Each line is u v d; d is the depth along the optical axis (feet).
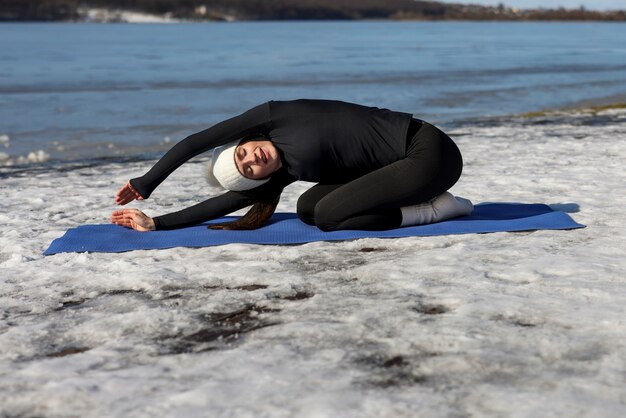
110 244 15.38
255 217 16.25
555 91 82.99
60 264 14.19
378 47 213.05
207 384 8.25
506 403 7.54
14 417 7.74
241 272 13.01
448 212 16.37
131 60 141.28
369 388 8.00
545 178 23.34
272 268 13.32
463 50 193.67
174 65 126.62
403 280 12.16
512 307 10.45
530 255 13.52
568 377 8.11
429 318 10.16
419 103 70.85
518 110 65.77
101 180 27.73
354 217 15.48
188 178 27.48
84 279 12.96
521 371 8.32
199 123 56.90
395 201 15.20
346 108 14.79
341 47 212.43
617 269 12.38
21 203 22.18
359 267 13.08
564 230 15.72
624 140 33.94
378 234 15.49
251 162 14.53
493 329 9.61
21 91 80.79
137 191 14.74
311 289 11.95
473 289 11.50
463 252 13.83
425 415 7.34
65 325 10.61
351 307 10.80
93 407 7.86
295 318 10.46
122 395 8.10
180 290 12.18
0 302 11.88
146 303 11.50
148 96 76.38
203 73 108.17
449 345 9.16
